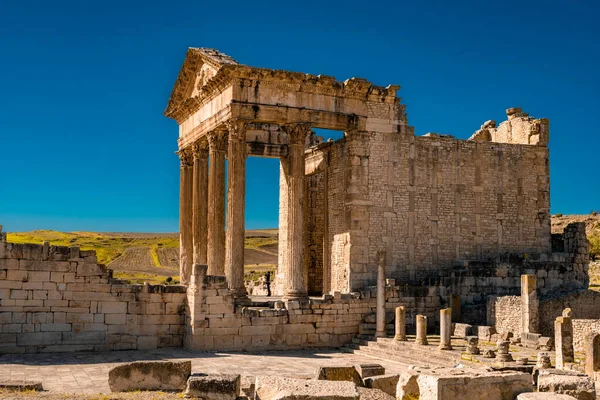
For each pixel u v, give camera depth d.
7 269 34.66
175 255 150.00
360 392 20.61
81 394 20.80
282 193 57.34
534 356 30.67
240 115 42.81
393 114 48.03
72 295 36.03
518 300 37.28
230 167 42.84
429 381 19.34
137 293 37.66
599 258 78.44
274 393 18.48
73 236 179.50
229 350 37.72
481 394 19.33
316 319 40.59
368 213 46.62
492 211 50.44
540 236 51.75
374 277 46.34
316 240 58.31
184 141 52.84
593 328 33.44
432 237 48.34
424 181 48.53
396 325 37.72
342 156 48.72
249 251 168.12
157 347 37.91
